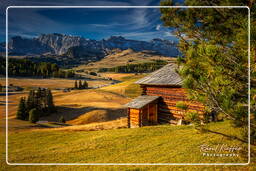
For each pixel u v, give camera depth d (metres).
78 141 10.98
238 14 5.09
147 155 7.82
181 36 6.51
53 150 9.60
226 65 4.32
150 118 15.09
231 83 4.23
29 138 12.23
